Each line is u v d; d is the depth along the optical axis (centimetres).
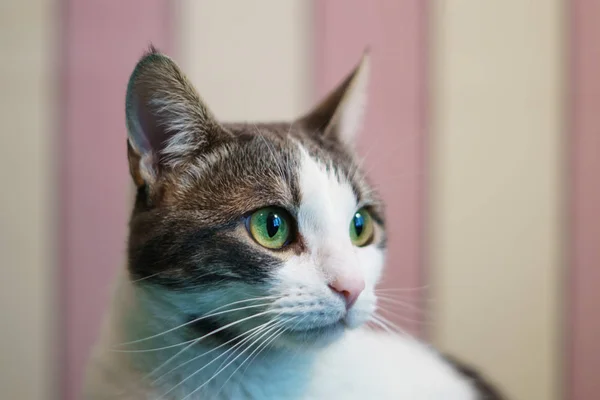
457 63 139
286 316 72
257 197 76
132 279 79
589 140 142
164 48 132
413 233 141
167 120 78
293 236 77
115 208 133
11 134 130
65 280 133
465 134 140
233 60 134
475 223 142
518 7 139
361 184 90
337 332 75
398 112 139
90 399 84
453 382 102
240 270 73
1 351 132
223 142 82
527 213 143
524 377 146
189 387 80
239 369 80
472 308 143
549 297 144
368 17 137
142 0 131
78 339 134
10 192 130
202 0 133
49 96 130
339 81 137
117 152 133
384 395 88
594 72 141
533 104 141
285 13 135
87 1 129
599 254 144
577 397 146
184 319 76
